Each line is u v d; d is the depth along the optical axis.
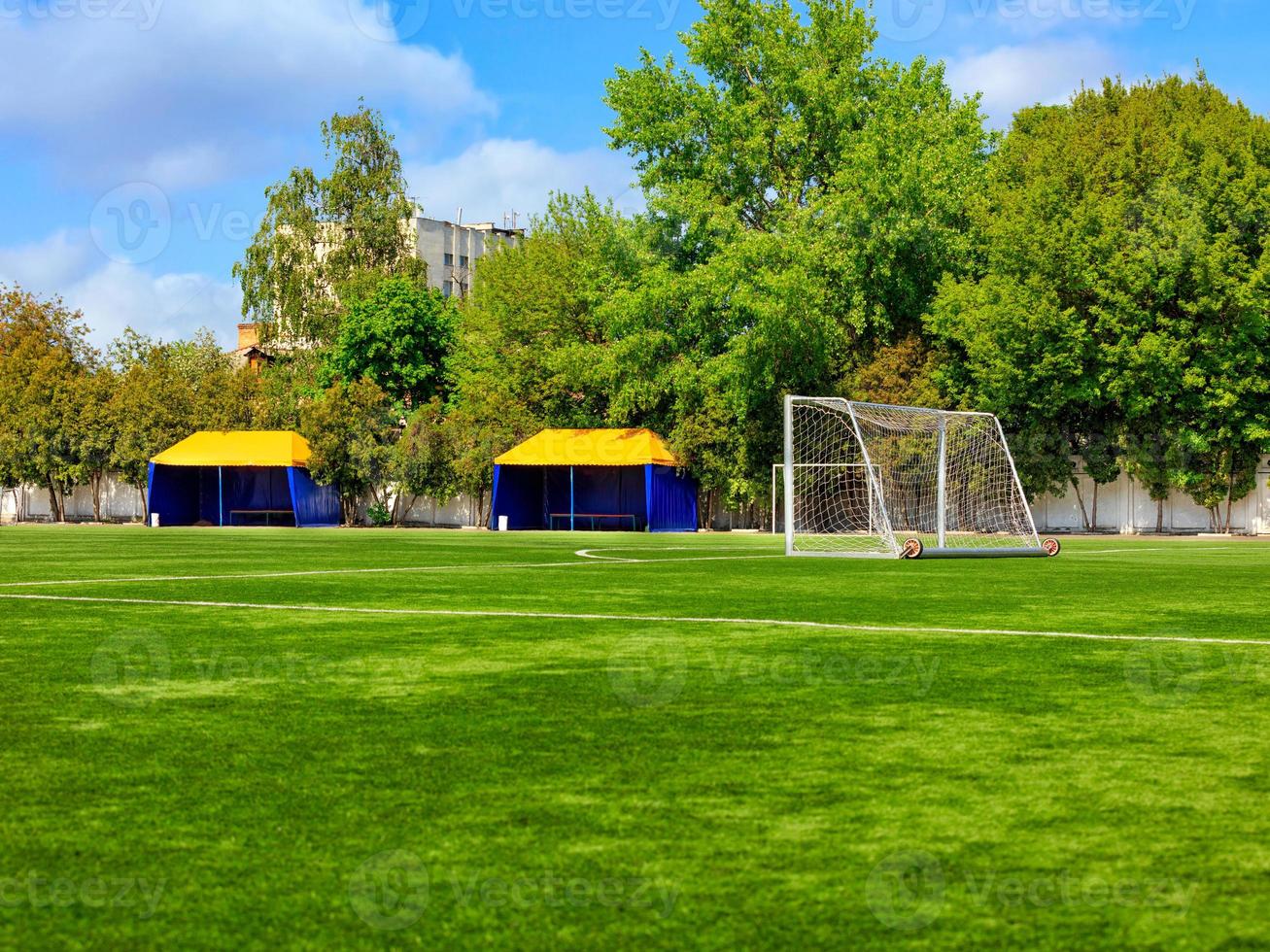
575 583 14.90
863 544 30.66
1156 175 38.00
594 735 5.13
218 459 49.28
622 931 2.93
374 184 62.16
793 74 43.34
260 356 69.38
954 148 41.09
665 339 42.88
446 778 4.37
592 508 50.41
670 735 5.14
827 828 3.74
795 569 18.38
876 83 44.03
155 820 3.84
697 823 3.79
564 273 48.59
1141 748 4.88
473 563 19.70
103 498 59.28
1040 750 4.84
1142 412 36.91
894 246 39.94
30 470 56.94
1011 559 22.48
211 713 5.67
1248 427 36.16
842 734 5.15
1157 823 3.78
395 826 3.77
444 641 8.58
